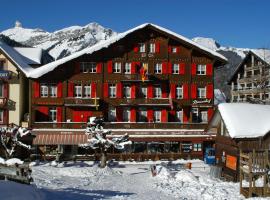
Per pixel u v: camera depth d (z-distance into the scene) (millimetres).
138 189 30422
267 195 27562
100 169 41438
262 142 36625
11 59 56500
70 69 57656
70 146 56094
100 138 43969
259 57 75688
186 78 59750
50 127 55812
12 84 56844
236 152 37250
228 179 38031
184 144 57312
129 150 56562
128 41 58844
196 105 59688
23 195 17406
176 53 59750
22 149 44000
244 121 37406
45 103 56906
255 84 77000
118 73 58344
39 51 69000
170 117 59562
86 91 58219
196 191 29484
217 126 43219
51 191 23906
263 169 27875
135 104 57969
